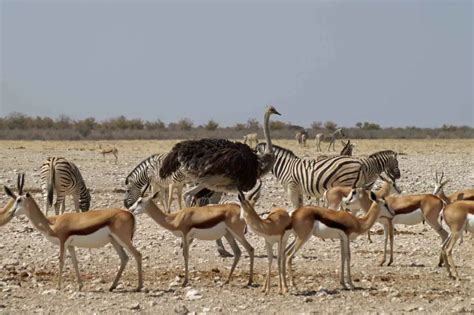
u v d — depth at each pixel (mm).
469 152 132375
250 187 41438
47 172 49062
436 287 32219
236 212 32438
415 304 28891
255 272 35094
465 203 34219
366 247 41812
